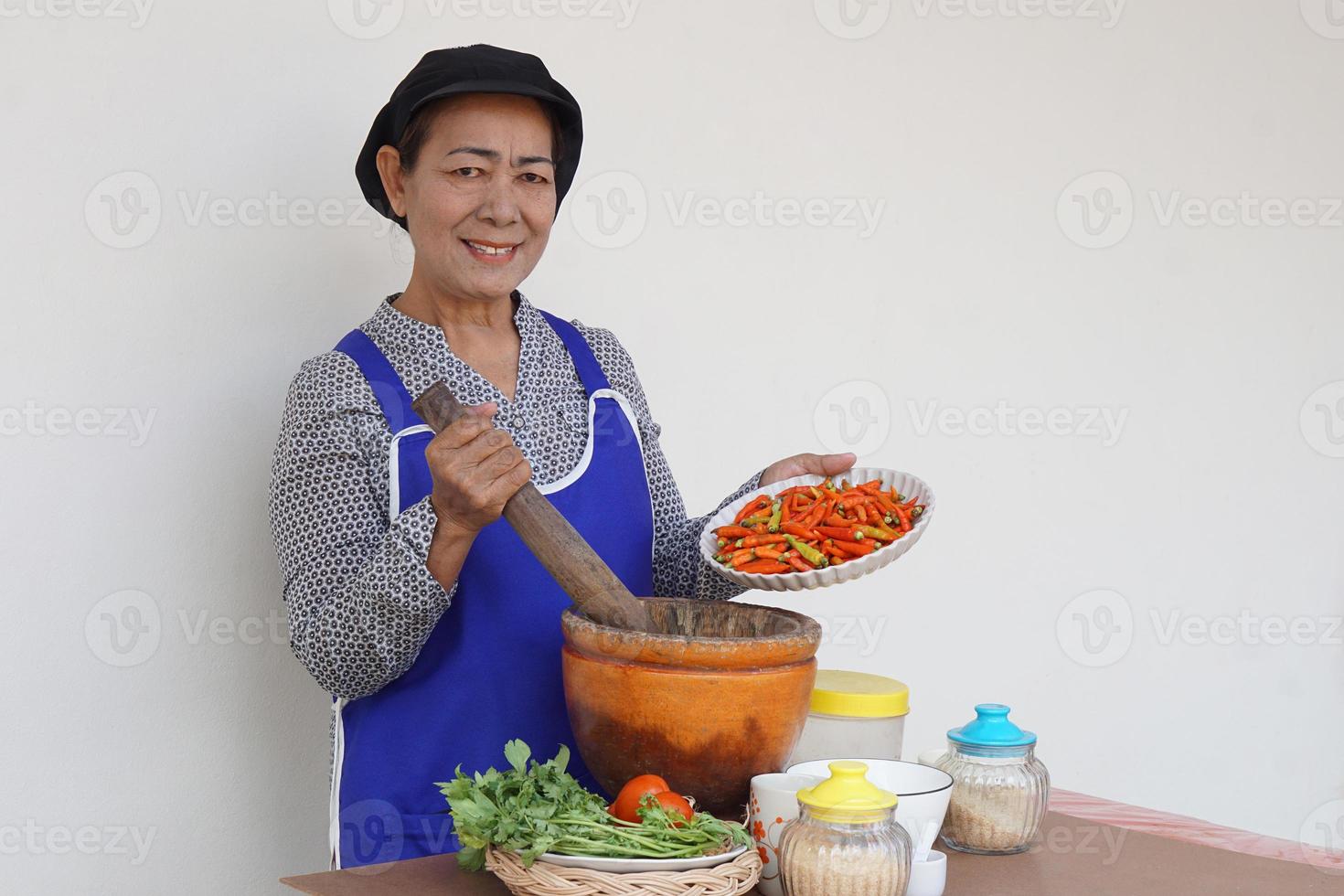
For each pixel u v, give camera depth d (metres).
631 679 1.37
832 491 1.69
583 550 1.45
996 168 2.65
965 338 2.65
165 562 2.04
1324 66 2.90
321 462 1.63
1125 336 2.78
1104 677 2.80
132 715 2.02
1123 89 2.74
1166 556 2.84
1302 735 2.94
